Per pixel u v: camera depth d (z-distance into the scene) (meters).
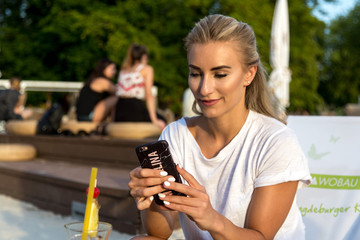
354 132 2.05
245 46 1.47
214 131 1.62
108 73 5.68
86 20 15.41
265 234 1.44
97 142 4.61
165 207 1.42
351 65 25.33
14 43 17.44
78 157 4.88
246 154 1.54
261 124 1.56
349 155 2.02
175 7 16.66
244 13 15.71
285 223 1.53
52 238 3.12
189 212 1.32
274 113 1.67
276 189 1.46
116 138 4.60
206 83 1.46
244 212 1.51
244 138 1.56
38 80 17.00
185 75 16.66
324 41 24.92
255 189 1.48
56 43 17.11
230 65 1.44
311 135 2.08
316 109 23.47
